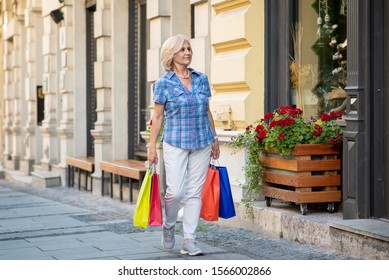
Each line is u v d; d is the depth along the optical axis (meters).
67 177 19.02
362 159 8.65
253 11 10.89
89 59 18.67
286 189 9.88
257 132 9.87
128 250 9.04
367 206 8.65
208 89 8.40
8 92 26.91
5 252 9.20
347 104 8.84
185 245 8.50
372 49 8.62
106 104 16.55
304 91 10.51
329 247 8.54
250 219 10.23
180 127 8.14
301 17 10.55
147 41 15.70
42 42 22.69
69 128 19.09
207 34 12.23
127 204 14.61
